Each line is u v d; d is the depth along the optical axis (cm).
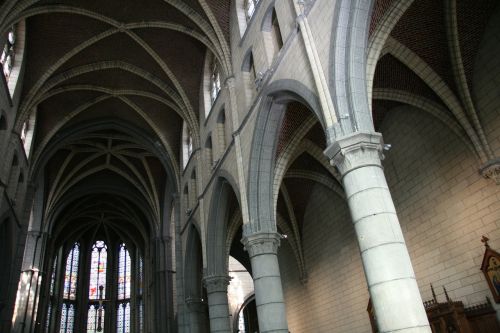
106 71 2588
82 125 2912
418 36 1416
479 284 1359
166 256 3259
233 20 1931
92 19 2197
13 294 2333
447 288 1470
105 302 4669
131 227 4638
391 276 818
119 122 2975
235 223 2217
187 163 2627
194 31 2120
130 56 2455
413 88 1551
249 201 1496
